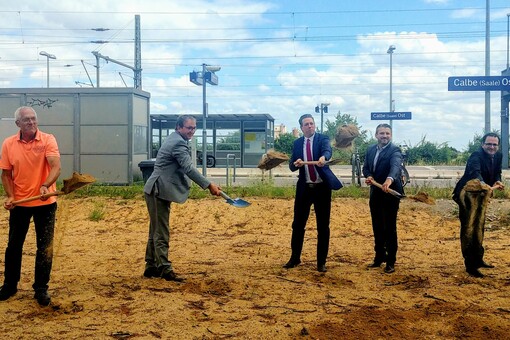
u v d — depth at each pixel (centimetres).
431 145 4272
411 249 954
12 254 609
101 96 1944
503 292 659
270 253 917
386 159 777
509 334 511
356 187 1546
